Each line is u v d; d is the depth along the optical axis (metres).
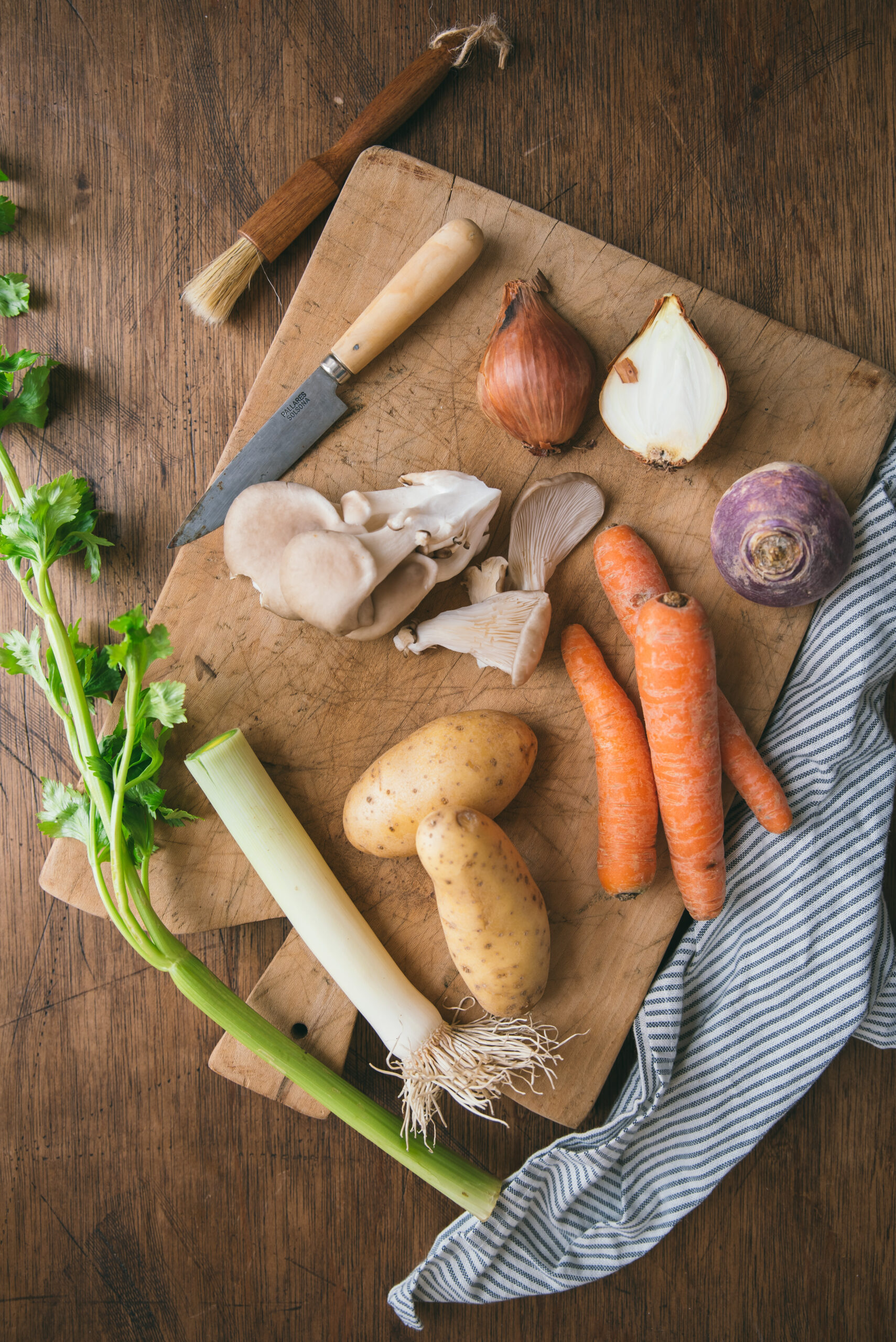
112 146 1.23
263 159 1.22
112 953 1.25
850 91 1.20
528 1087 1.16
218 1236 1.25
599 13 1.20
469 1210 1.12
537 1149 1.23
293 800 1.18
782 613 1.16
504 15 1.20
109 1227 1.25
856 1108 1.24
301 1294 1.24
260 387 1.16
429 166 1.14
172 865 1.18
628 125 1.21
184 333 1.23
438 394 1.16
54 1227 1.25
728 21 1.20
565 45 1.20
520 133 1.20
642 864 1.10
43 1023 1.25
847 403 1.14
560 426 1.09
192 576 1.17
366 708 1.18
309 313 1.15
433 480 1.09
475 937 1.03
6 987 1.25
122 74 1.22
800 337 1.14
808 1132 1.24
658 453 1.09
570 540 1.16
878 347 1.20
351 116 1.22
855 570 1.13
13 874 1.25
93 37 1.22
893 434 1.16
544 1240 1.18
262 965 1.24
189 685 1.18
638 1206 1.17
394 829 1.08
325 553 1.02
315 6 1.21
